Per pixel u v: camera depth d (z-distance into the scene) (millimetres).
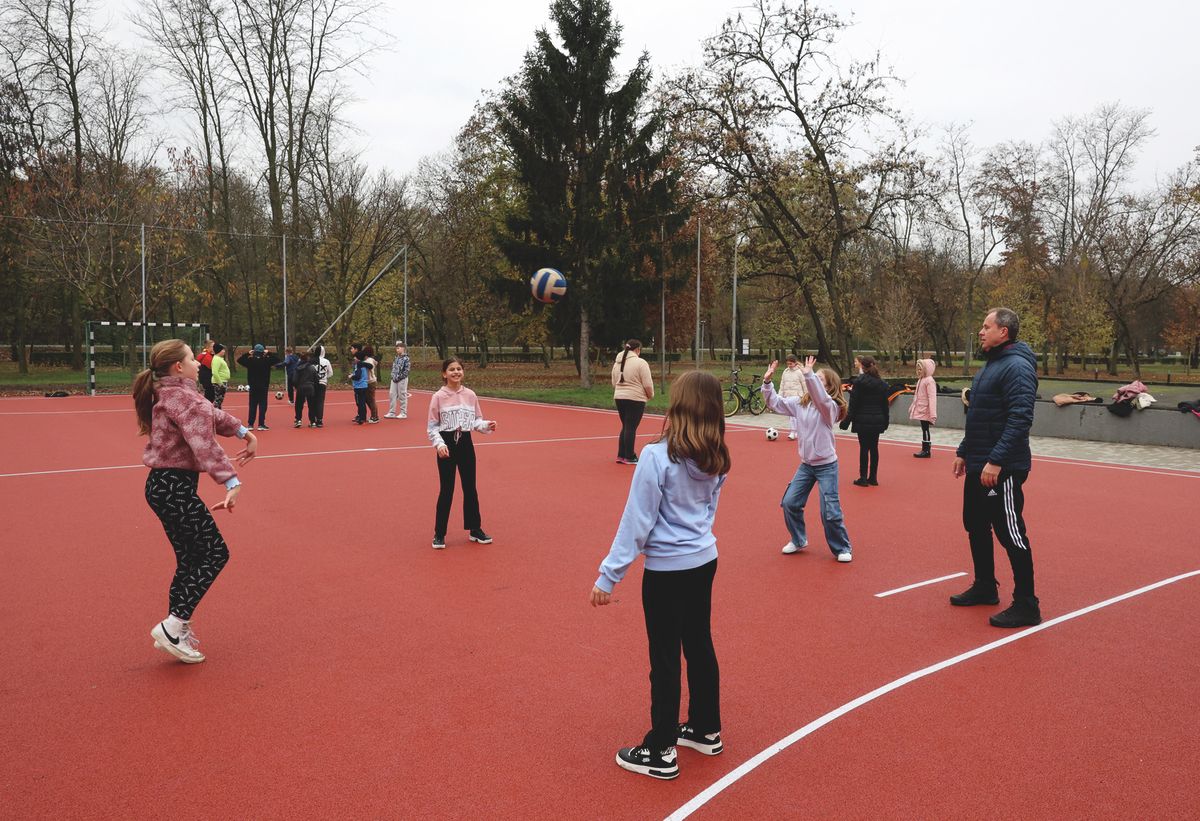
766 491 10172
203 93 35438
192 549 4465
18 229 32531
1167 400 25547
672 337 45250
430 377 37094
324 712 3887
